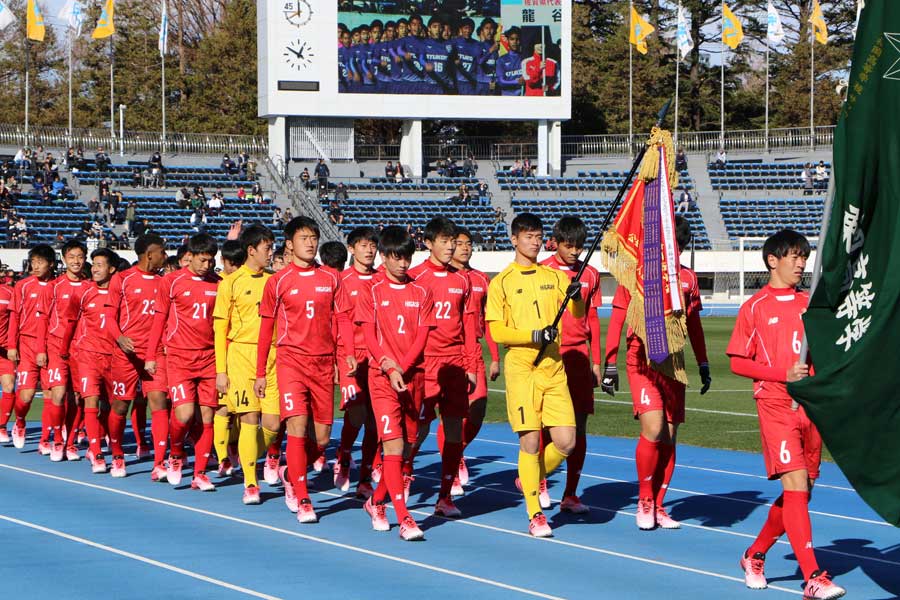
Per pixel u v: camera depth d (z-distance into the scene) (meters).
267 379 9.71
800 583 7.02
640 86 67.88
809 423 6.75
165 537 8.33
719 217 50.91
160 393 10.92
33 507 9.54
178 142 50.44
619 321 8.77
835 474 11.45
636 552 7.88
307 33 46.28
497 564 7.50
